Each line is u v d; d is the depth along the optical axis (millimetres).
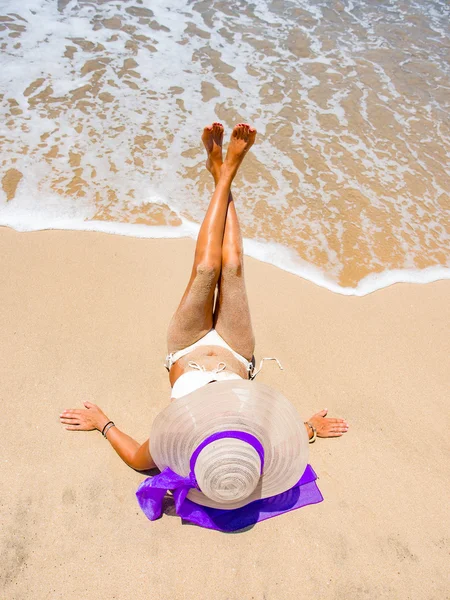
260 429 2467
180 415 2488
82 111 5766
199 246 3043
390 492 3033
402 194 5258
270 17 7949
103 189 4895
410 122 6203
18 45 6680
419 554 2773
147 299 3969
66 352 3520
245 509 2867
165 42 7070
